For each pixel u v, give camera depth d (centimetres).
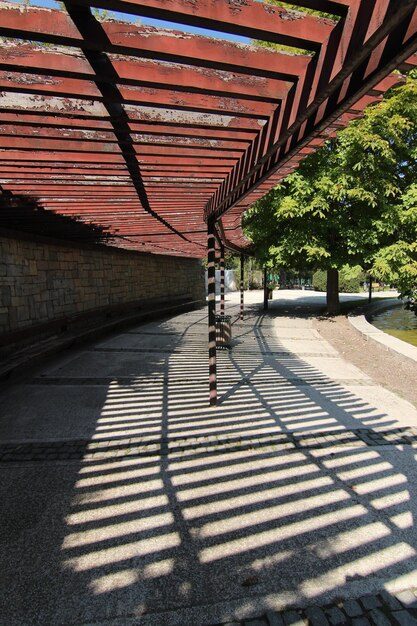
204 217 459
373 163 905
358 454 303
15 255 583
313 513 229
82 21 124
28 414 382
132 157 256
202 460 293
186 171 281
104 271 924
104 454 302
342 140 904
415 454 303
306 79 146
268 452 307
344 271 1021
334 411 396
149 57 136
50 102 178
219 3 117
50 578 181
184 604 168
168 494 248
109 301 951
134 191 353
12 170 285
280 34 126
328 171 953
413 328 1124
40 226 561
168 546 202
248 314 1324
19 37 124
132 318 987
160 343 762
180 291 1513
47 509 232
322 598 171
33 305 633
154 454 303
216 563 191
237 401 425
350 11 112
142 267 1162
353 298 2094
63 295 737
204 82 158
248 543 204
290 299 2031
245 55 142
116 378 508
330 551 198
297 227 1027
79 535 210
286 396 443
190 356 648
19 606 166
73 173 289
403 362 612
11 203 394
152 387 471
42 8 120
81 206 425
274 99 168
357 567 188
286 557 195
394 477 269
